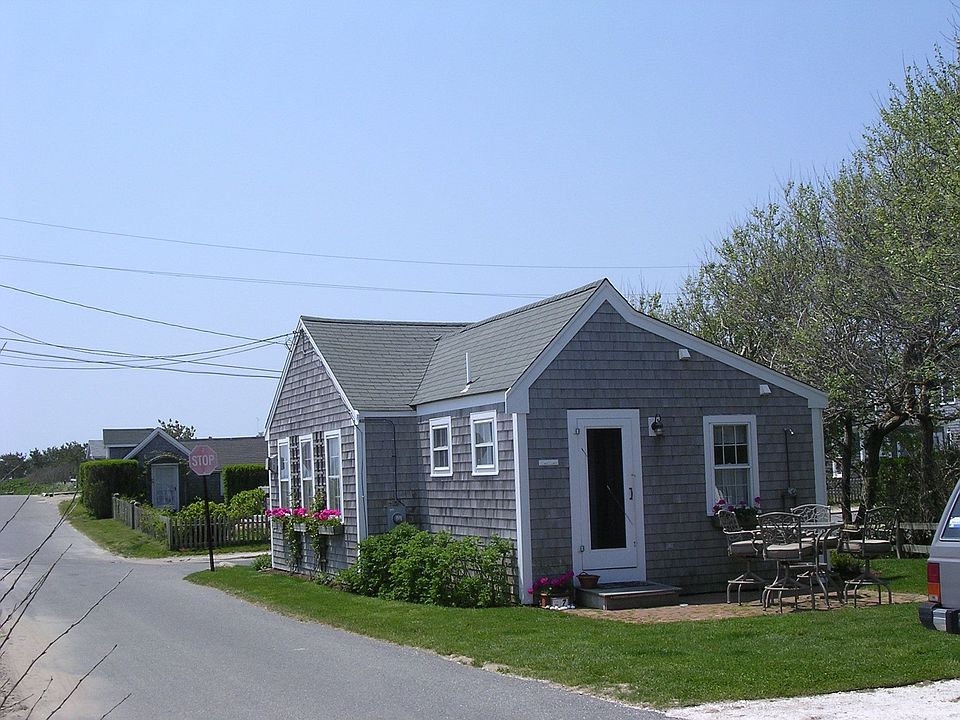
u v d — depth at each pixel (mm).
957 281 17969
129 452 56156
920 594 16281
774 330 25219
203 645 13867
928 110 20656
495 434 17641
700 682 9992
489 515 17859
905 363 20984
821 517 17562
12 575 24922
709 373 18297
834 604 15312
